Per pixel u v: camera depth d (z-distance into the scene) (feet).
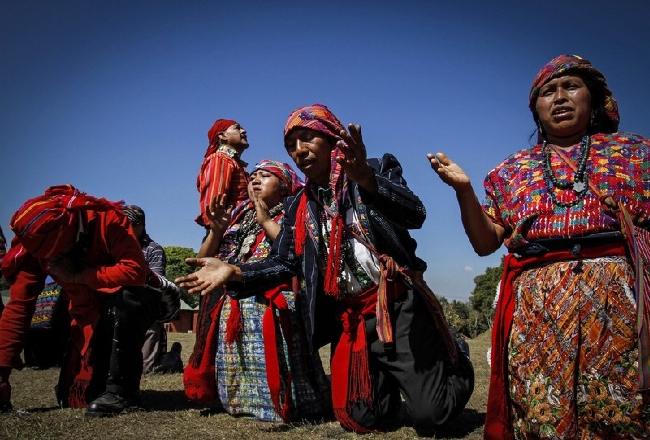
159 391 17.84
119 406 13.66
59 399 14.75
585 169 7.88
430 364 12.07
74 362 14.62
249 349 13.96
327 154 12.38
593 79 8.38
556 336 7.55
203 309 14.84
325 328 13.05
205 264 11.65
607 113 8.62
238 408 13.88
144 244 21.22
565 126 8.26
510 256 8.46
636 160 7.75
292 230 13.10
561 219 7.80
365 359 11.96
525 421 7.76
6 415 13.30
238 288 12.15
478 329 169.89
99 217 13.55
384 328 11.55
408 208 10.56
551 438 7.41
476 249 8.76
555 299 7.64
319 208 12.62
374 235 11.93
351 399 12.03
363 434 12.21
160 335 22.70
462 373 12.56
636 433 7.10
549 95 8.42
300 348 14.07
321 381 14.47
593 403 7.29
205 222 16.38
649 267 7.26
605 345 7.33
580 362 7.45
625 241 7.55
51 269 13.56
